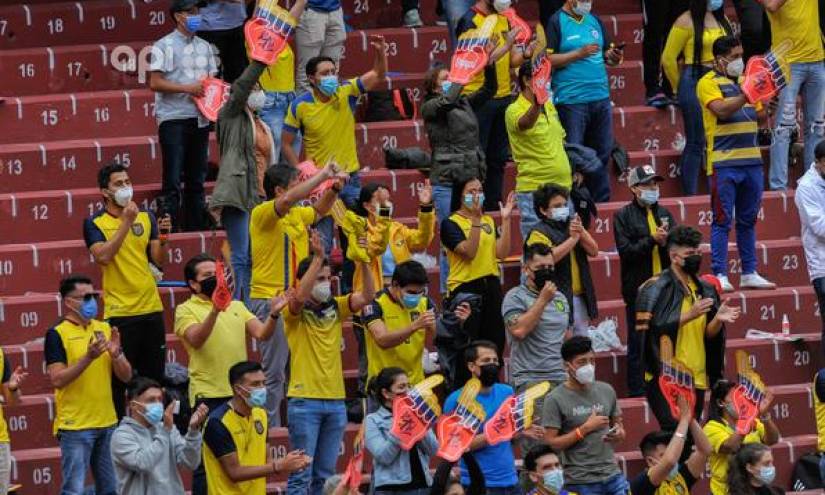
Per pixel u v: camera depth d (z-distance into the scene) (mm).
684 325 46312
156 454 42062
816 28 56000
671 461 43156
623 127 57750
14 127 55219
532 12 61031
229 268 48906
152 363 47344
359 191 51656
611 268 53406
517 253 53344
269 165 52219
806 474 49812
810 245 51125
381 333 45750
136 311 47000
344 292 50031
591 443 44031
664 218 49531
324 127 51875
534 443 45750
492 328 48906
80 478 44812
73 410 44750
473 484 44000
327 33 56312
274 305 44906
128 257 46969
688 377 43094
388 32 58906
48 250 51875
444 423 42094
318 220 49781
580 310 49594
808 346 52312
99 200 53438
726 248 52812
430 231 50000
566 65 55094
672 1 58000
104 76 57406
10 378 45031
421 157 54812
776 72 51406
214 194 49750
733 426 46031
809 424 51344
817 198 50906
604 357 51031
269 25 49000
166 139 52688
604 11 61469
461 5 57875
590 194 54688
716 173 52562
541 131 51969
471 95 53188
